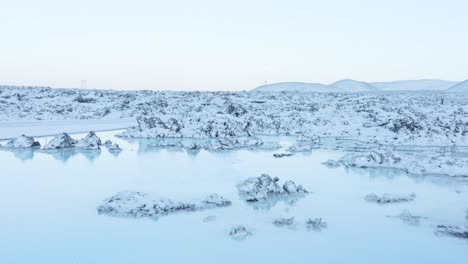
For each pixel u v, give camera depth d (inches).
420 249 665.0
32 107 3769.7
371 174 1332.4
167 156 1668.3
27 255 611.5
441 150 1942.7
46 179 1157.1
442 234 739.4
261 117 3319.4
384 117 3006.9
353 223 797.2
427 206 933.8
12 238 681.0
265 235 718.5
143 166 1405.0
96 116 3754.9
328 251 648.4
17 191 1008.2
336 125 2997.0
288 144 2240.4
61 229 729.6
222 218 813.9
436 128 2578.7
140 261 594.2
